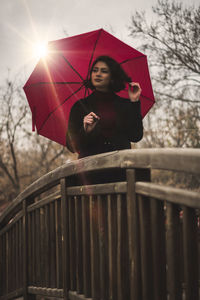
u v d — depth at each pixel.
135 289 1.86
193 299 1.44
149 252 1.81
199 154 1.40
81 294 2.48
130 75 3.22
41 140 22.44
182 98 12.40
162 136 13.40
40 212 3.23
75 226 2.64
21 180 23.78
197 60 11.71
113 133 2.70
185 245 1.46
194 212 1.48
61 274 2.80
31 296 3.44
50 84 3.08
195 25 11.64
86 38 3.07
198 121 12.60
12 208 3.95
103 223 2.24
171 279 1.57
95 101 2.81
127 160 1.96
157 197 1.66
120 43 3.11
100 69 2.81
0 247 4.50
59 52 3.06
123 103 2.81
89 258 2.42
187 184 11.44
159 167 1.69
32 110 3.08
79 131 2.67
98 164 2.22
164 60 12.05
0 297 4.26
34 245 3.36
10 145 21.53
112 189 2.12
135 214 1.89
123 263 2.03
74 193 2.56
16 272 3.79
